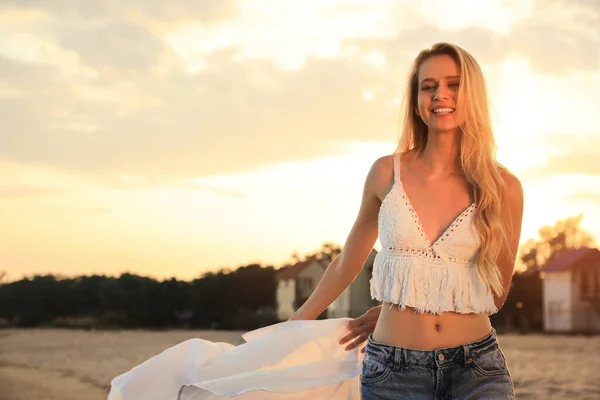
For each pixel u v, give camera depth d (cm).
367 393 297
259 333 346
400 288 290
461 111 295
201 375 339
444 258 287
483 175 288
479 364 283
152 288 3950
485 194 288
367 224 325
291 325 346
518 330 3572
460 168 300
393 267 292
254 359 340
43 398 1198
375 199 317
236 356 342
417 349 286
